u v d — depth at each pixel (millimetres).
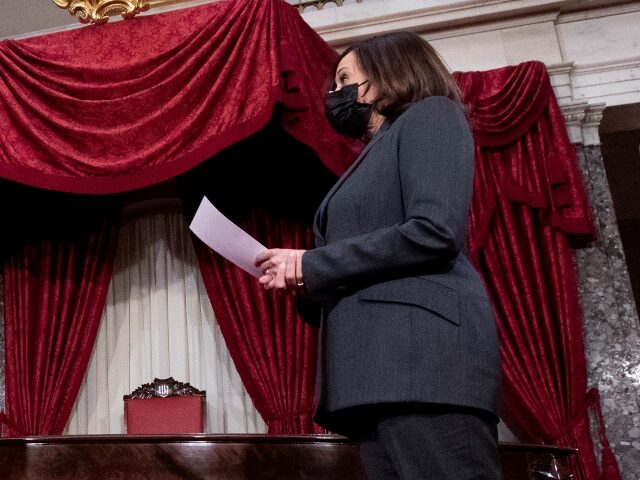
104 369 5016
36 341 4879
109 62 4250
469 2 5176
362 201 1375
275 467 3141
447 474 1160
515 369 4379
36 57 4285
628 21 5211
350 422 1338
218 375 4918
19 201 4957
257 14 4141
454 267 1325
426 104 1401
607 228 4801
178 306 5066
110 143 4094
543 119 4773
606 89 5082
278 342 4703
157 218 5281
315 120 4023
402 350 1222
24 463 2836
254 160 4914
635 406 4383
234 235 1462
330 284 1291
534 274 4535
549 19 5207
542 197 4598
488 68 5137
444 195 1270
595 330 4551
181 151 4012
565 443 4176
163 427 4379
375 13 5234
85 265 5020
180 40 4223
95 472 2875
